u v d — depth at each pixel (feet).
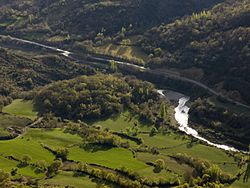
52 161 544.62
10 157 543.80
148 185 509.76
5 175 485.97
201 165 553.64
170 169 550.36
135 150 602.85
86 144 604.08
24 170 514.68
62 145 598.75
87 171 518.78
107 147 599.57
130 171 526.16
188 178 529.45
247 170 569.23
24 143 593.42
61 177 506.89
